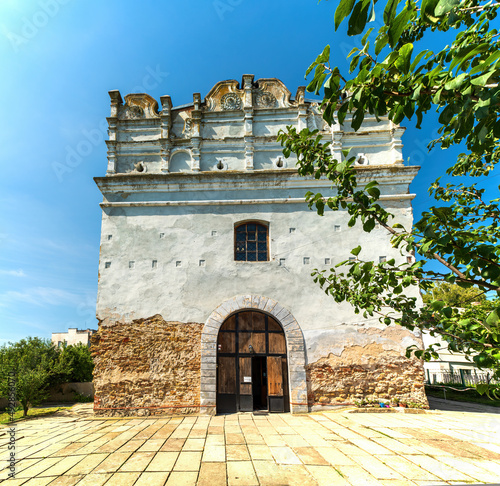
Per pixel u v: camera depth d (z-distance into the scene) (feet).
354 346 31.55
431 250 8.65
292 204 35.24
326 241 34.24
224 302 32.48
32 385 39.06
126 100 38.58
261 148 36.83
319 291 32.89
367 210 10.42
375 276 11.02
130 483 16.03
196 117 37.11
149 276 33.19
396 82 7.68
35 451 20.66
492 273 7.26
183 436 23.09
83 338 118.62
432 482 15.61
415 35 10.31
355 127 8.15
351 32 6.40
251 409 30.60
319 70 8.07
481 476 16.17
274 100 38.29
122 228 34.53
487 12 7.60
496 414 29.14
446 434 22.49
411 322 10.65
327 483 15.72
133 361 31.07
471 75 6.27
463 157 14.55
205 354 30.96
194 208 35.12
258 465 17.89
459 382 54.95
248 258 34.63
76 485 15.89
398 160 35.53
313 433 23.40
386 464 17.71
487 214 12.82
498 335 7.67
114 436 23.43
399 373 30.99
